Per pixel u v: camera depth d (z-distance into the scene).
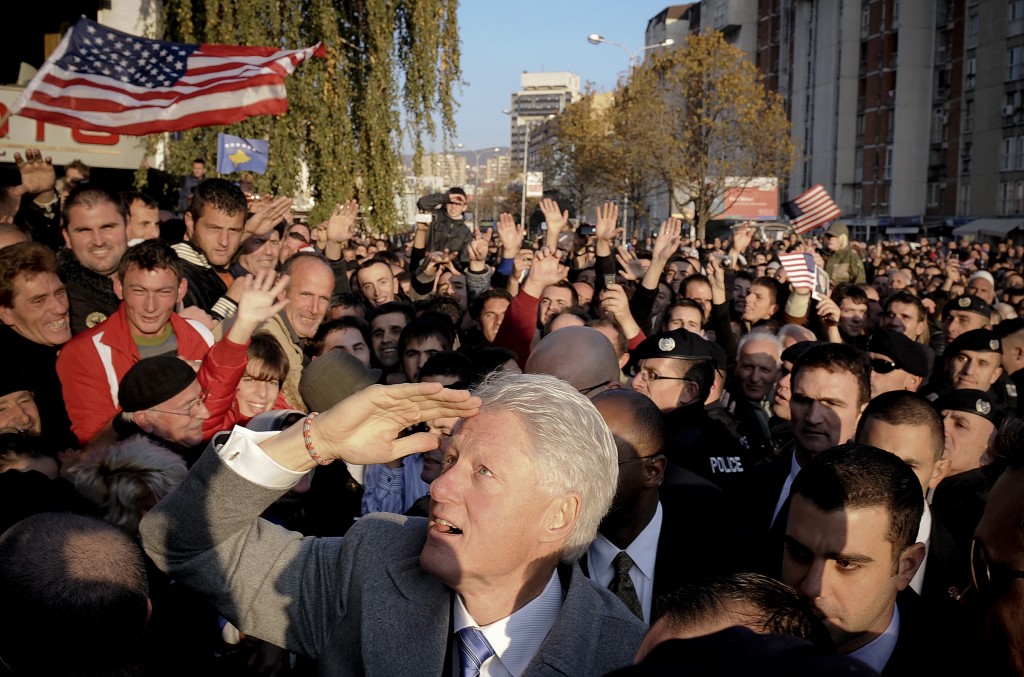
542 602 2.18
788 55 79.31
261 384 4.44
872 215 68.88
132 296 4.43
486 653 2.13
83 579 1.97
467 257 10.12
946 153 63.97
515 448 2.07
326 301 5.70
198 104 7.96
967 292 11.25
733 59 46.38
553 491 2.07
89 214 5.16
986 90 59.06
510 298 6.65
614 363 3.84
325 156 14.91
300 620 2.33
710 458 4.36
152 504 3.01
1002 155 57.62
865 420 3.56
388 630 2.16
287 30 14.82
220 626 3.13
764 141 46.72
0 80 15.96
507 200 81.38
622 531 3.12
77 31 7.72
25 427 3.83
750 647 1.18
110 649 1.98
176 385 3.74
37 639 1.93
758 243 31.95
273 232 6.88
